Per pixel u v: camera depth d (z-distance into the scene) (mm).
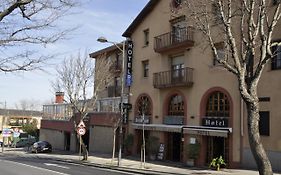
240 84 13773
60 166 24281
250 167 21016
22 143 58125
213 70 24234
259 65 13727
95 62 38656
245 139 21453
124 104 27219
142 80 31594
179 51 27469
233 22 20969
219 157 22344
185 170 21312
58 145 46594
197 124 25109
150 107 30328
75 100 32812
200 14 18953
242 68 13969
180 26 27828
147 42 31797
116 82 37062
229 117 22719
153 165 24250
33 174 19016
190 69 26109
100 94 38719
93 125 38312
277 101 19859
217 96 24031
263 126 20453
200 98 25125
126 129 32875
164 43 28766
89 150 38688
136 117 31641
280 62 20000
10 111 87375
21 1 6387
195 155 24109
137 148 31656
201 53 25062
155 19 30594
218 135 22812
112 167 23359
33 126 61844
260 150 13375
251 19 14203
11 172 19953
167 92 28469
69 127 43375
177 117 26891
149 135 30125
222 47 23078
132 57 33188
